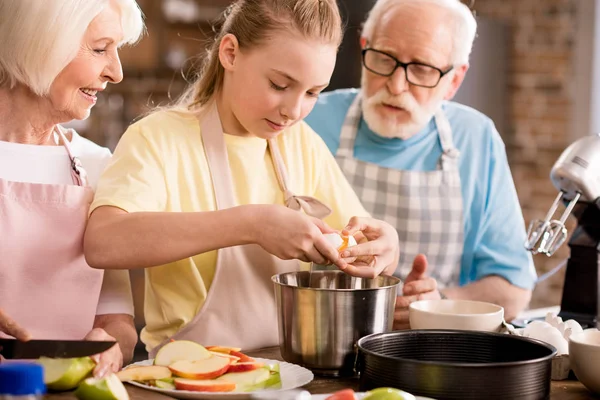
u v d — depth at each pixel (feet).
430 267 7.96
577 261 6.26
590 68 16.21
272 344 5.15
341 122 8.11
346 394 3.43
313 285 4.69
